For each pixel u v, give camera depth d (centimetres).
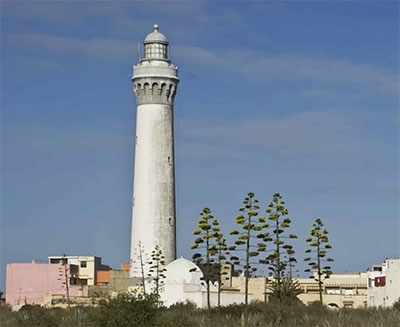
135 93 14562
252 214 6456
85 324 6881
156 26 14738
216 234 7719
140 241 14238
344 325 7162
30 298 16512
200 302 12825
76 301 14438
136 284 13988
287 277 11931
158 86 14338
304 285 17338
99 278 18038
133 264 14250
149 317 6638
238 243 6512
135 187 14450
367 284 15750
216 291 13125
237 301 13475
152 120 14362
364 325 7031
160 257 14000
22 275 16550
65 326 7338
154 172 14300
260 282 15312
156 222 14238
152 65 14350
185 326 6844
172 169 14450
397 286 12950
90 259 17888
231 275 15325
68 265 16762
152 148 14338
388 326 6988
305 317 7794
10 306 14062
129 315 6556
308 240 7112
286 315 8062
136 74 14425
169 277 13575
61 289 16462
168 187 14350
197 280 13450
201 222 7688
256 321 7231
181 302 12081
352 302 15775
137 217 14325
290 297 11519
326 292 16950
